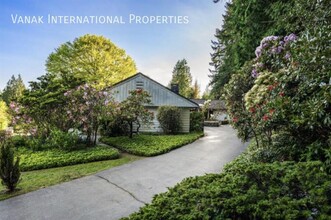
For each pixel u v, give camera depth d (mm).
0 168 4203
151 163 6449
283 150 3420
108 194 4137
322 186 1651
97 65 20766
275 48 4598
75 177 5129
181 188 2260
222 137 12672
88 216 3307
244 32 8352
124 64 22438
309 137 3096
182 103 14672
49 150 7707
